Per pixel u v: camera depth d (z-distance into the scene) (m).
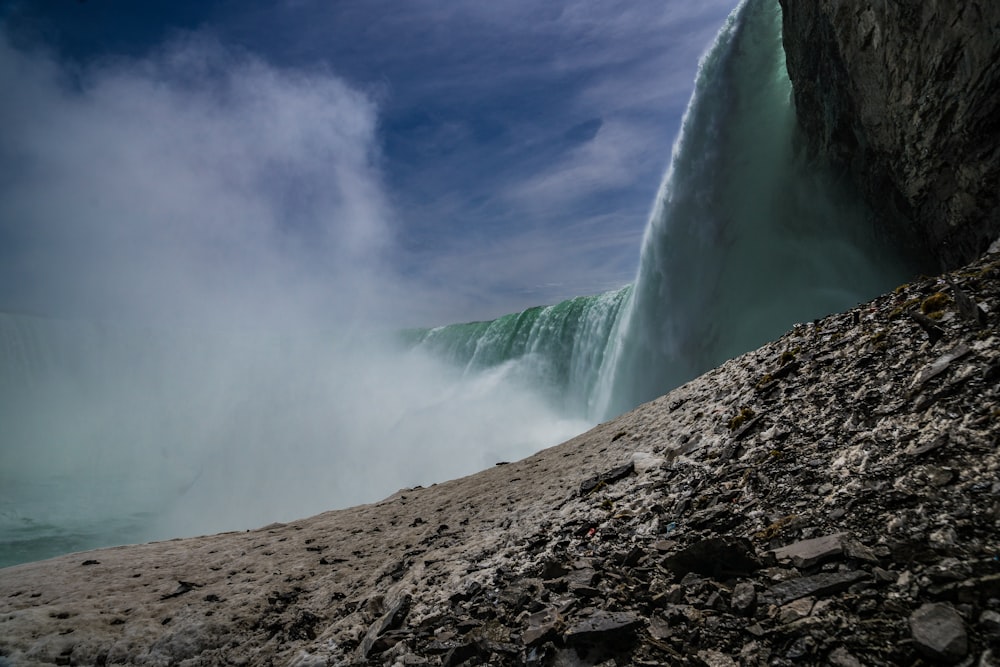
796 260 18.33
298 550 8.56
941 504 2.97
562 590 3.91
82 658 5.72
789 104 17.67
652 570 3.73
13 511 29.39
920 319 4.75
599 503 5.42
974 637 2.20
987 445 3.16
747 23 18.36
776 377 5.94
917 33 8.70
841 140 13.99
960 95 8.11
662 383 22.34
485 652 3.50
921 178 9.94
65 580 8.34
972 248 9.18
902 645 2.34
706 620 3.03
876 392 4.42
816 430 4.50
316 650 4.73
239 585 7.21
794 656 2.55
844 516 3.32
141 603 6.99
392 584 5.79
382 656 4.04
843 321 6.22
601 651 3.11
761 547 3.45
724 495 4.32
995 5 6.98
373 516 10.11
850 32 10.95
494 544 5.60
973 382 3.69
